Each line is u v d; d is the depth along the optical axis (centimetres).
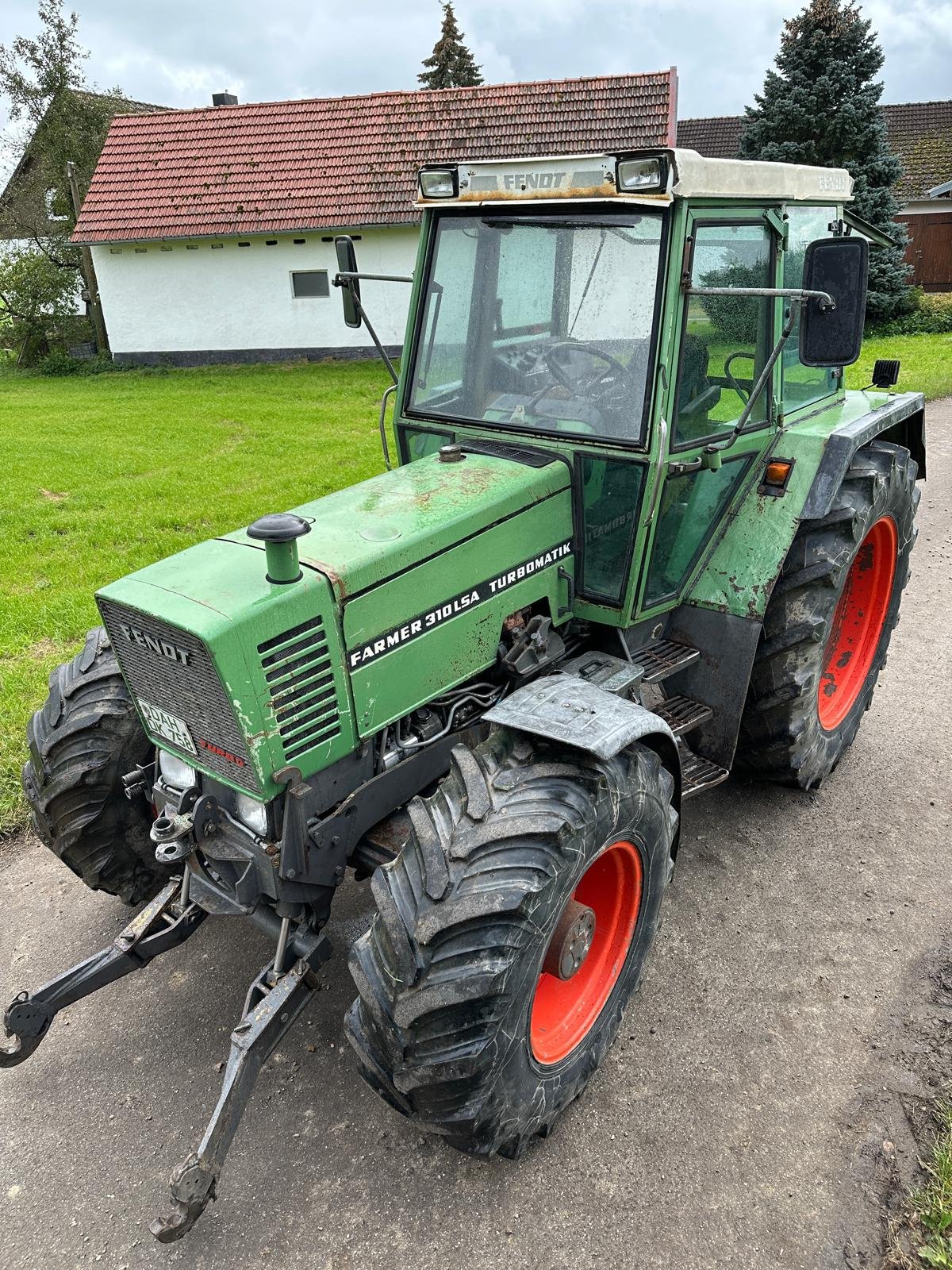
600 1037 290
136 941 301
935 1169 262
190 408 1494
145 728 288
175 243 1903
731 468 366
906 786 443
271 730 252
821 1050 305
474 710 323
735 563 371
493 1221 257
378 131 1894
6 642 593
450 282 345
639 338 304
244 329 1956
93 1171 275
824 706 443
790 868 391
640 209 298
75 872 343
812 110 1820
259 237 1859
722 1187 264
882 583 457
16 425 1377
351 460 1105
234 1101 248
